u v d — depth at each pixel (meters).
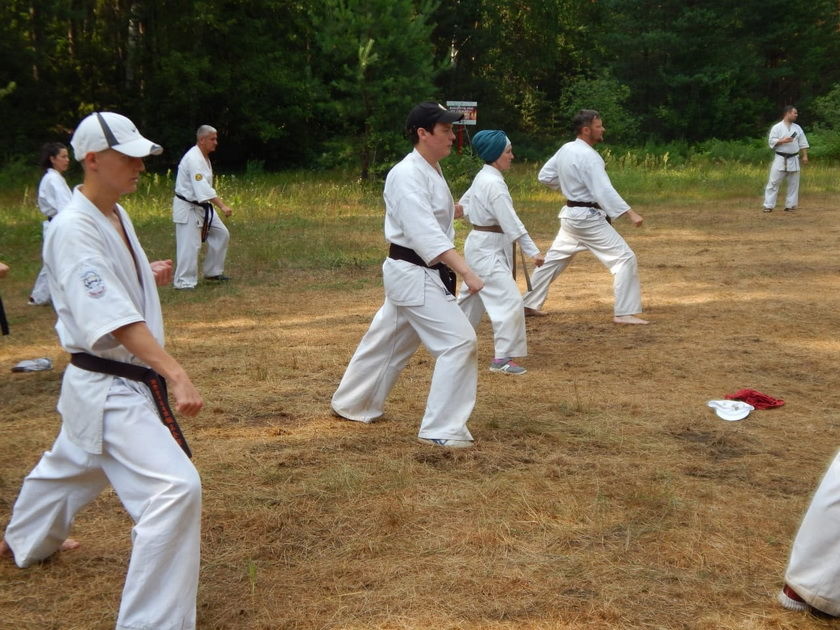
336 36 22.08
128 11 30.23
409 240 5.29
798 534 3.50
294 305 10.07
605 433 5.70
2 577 3.80
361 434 5.65
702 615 3.51
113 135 3.16
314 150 33.69
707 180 24.42
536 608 3.55
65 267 3.10
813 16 38.97
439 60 37.47
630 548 4.08
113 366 3.23
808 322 8.99
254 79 31.28
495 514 4.44
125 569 3.91
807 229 15.97
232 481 4.89
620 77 38.47
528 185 23.08
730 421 5.97
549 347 8.15
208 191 11.00
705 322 9.05
